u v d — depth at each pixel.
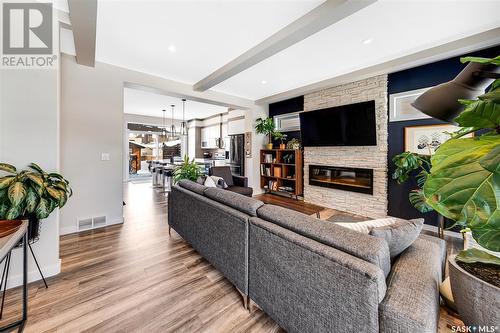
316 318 1.10
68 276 1.95
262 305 1.43
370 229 1.32
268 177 5.87
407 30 2.44
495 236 0.55
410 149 3.39
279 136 5.45
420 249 1.32
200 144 9.16
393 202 3.61
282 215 1.40
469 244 1.72
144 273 2.02
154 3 2.00
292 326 1.22
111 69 3.30
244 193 4.15
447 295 1.13
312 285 1.11
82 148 3.08
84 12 1.87
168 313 1.53
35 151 1.83
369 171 3.81
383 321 0.86
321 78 4.08
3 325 1.39
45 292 1.72
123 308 1.57
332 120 4.19
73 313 1.51
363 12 2.13
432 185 0.59
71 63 2.98
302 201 5.00
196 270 2.09
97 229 3.13
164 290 1.78
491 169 0.47
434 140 3.17
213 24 2.32
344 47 2.84
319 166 4.61
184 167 4.08
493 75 0.88
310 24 2.11
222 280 1.93
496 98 0.55
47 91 1.88
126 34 2.51
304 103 4.82
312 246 1.11
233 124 6.91
